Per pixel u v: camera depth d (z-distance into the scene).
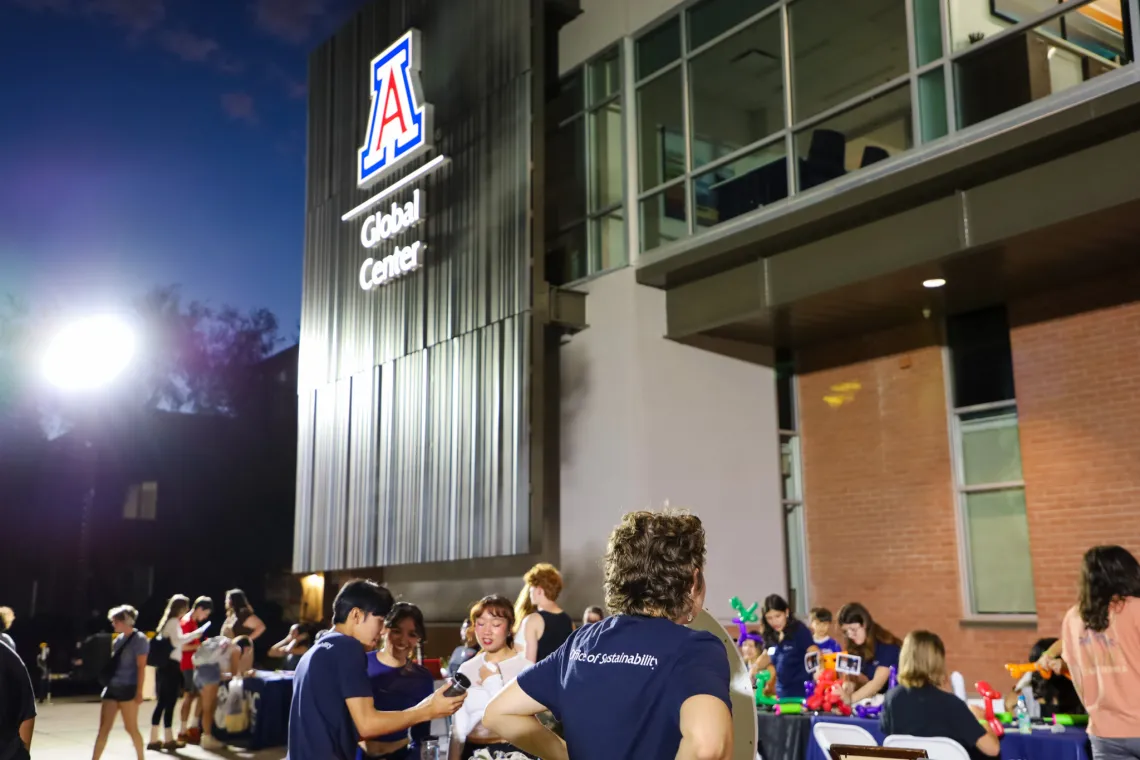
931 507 10.53
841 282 9.65
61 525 32.19
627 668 2.20
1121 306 9.13
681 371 11.57
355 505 14.65
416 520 13.26
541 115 12.18
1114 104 7.51
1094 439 9.18
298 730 3.76
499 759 4.21
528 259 11.86
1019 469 9.90
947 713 5.40
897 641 7.59
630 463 11.19
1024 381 9.80
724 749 2.00
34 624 26.98
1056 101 7.93
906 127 9.18
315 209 16.86
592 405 11.88
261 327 48.69
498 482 11.83
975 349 10.39
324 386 15.86
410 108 14.16
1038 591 9.43
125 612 10.24
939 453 10.54
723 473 11.51
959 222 8.73
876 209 9.33
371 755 4.44
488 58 13.00
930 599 10.42
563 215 13.12
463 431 12.56
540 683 2.39
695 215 11.27
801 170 10.12
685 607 2.35
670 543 2.37
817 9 10.24
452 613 13.94
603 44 12.77
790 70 10.42
